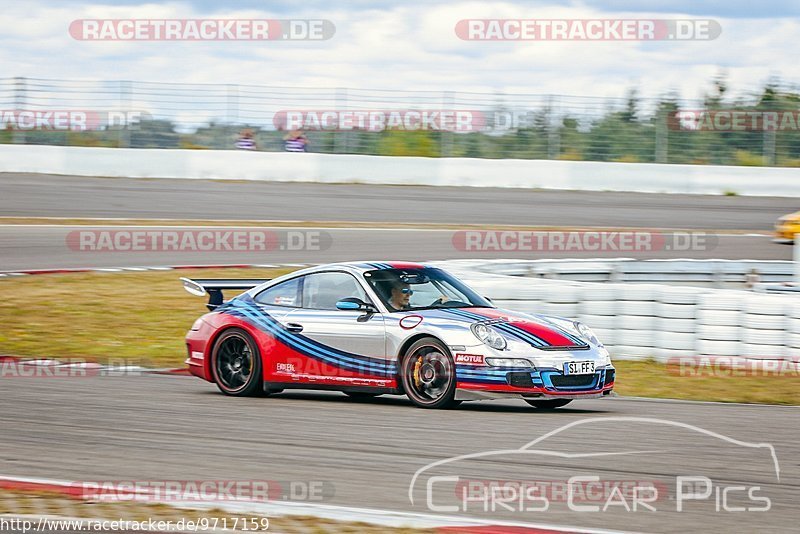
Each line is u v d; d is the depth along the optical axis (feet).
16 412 59.36
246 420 57.16
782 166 233.35
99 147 225.56
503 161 229.25
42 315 104.58
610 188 227.61
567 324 65.16
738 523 36.45
